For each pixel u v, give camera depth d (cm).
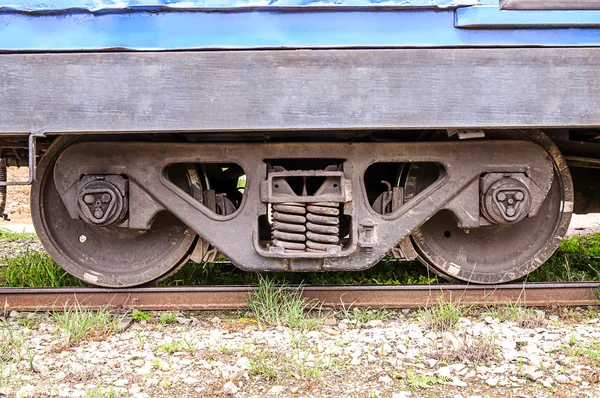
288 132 441
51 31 378
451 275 475
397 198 450
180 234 468
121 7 374
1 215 491
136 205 428
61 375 330
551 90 376
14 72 372
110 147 426
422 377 327
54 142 442
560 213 471
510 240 479
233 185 536
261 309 426
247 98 373
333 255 420
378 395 308
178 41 376
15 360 351
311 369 335
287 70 373
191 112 373
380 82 374
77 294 456
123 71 372
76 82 373
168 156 425
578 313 443
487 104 375
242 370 329
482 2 377
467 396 306
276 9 375
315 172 420
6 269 555
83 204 420
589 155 501
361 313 435
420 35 379
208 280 527
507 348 367
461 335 386
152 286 471
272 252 420
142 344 377
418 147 427
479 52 374
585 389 312
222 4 375
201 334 401
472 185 432
